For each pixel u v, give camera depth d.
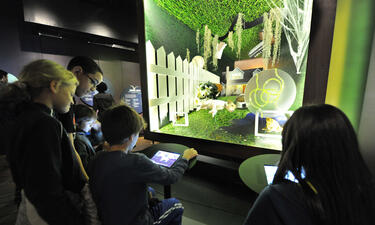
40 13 2.94
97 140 1.82
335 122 0.41
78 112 1.44
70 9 3.25
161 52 2.70
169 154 1.47
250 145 1.96
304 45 1.84
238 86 2.42
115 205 0.74
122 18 3.99
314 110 0.44
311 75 1.59
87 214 0.75
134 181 0.77
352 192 0.39
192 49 2.65
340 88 1.54
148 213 0.88
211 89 2.56
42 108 0.66
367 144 1.47
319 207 0.39
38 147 0.59
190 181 2.22
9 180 2.24
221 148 2.13
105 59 4.30
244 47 2.29
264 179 1.09
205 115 2.67
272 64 2.09
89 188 0.77
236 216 1.66
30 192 0.57
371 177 0.41
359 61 1.46
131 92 4.23
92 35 3.65
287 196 0.44
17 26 3.16
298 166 0.46
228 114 2.49
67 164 0.75
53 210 0.59
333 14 1.44
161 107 2.77
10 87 0.61
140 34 2.54
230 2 2.27
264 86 2.08
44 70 0.65
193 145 2.33
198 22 2.53
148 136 2.71
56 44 3.60
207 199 1.90
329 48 1.49
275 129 2.07
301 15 1.82
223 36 2.42
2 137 0.61
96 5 3.55
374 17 1.36
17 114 0.62
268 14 2.04
